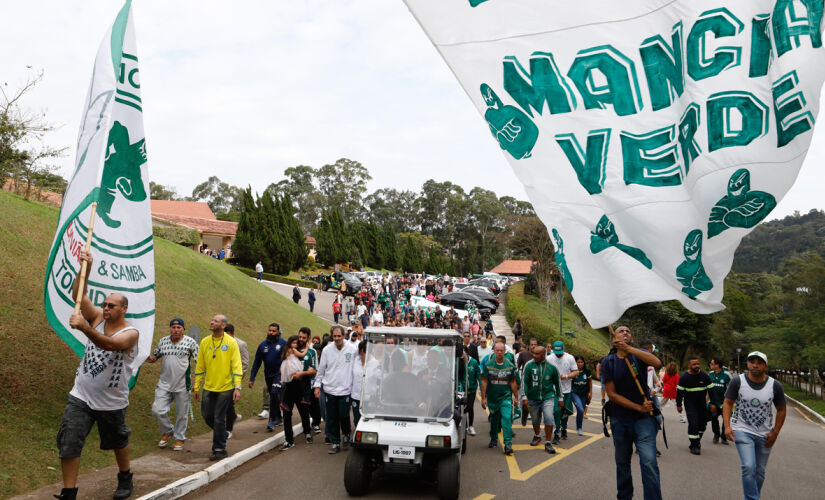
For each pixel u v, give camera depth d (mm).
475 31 5816
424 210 154125
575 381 12203
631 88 5500
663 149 5406
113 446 6285
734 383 6586
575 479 8250
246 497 7066
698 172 5250
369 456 7473
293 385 9992
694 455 10484
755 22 5125
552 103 5680
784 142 5066
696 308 5332
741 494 7730
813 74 4988
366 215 146625
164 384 9125
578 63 5629
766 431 6457
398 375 8125
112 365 6027
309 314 30328
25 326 11258
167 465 8102
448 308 36656
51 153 21125
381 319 30875
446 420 7695
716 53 5207
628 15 5512
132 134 8766
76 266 7887
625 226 5469
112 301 6117
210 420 8742
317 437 11086
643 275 5414
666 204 5375
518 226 56219
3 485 6422
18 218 16234
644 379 5961
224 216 111375
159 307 17703
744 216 5172
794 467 9852
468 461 9344
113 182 8492
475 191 151375
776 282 106000
